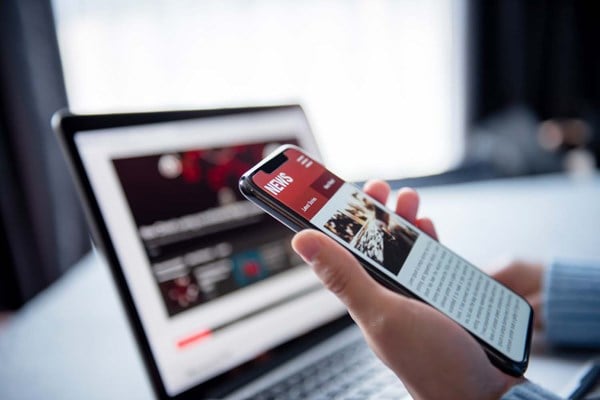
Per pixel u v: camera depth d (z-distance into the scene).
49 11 1.22
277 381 0.48
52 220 1.05
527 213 1.19
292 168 0.42
